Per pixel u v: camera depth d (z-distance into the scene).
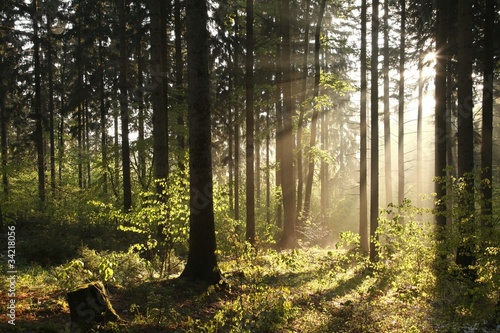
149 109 17.44
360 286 10.11
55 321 6.11
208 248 8.99
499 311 6.96
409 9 17.38
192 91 9.04
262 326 6.50
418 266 8.49
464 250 8.67
